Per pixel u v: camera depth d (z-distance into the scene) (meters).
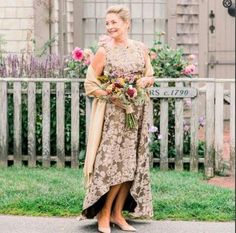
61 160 9.29
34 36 11.90
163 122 9.11
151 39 13.11
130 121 6.34
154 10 13.06
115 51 6.32
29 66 9.70
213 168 9.02
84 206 6.39
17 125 9.29
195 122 9.08
